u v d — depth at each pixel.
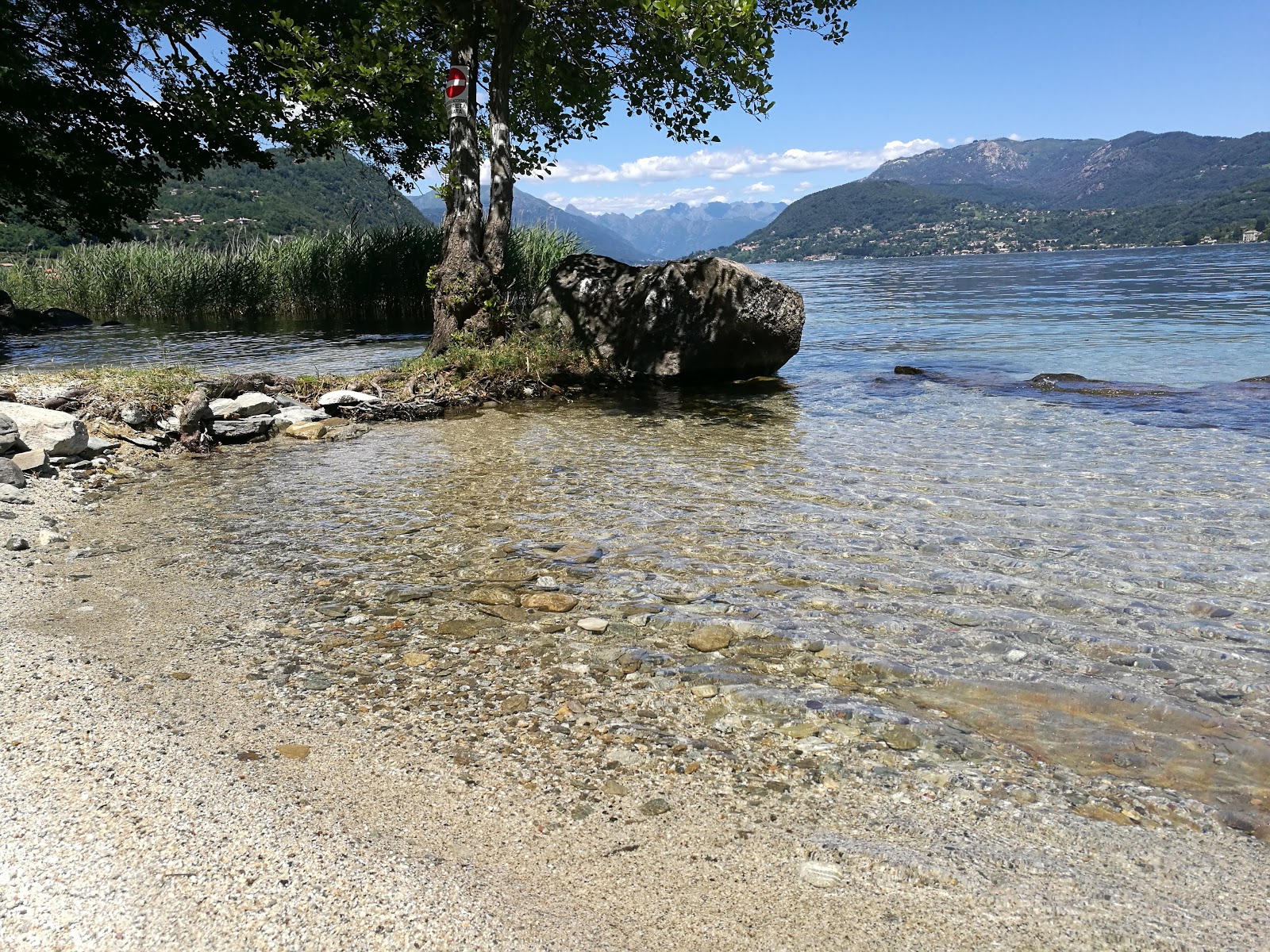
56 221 20.64
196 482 6.59
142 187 20.62
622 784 2.50
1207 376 11.04
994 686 3.09
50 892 1.96
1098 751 2.67
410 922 1.89
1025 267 62.38
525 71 14.91
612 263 12.81
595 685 3.15
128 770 2.52
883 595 3.97
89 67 18.69
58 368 12.34
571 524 5.27
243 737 2.75
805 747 2.71
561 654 3.42
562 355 11.97
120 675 3.20
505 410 10.07
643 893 2.01
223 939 1.82
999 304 26.08
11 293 24.42
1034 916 1.93
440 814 2.33
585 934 1.87
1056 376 10.83
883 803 2.40
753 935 1.87
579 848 2.19
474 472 6.77
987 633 3.54
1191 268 46.91
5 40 17.09
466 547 4.84
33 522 5.33
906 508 5.41
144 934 1.83
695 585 4.15
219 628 3.69
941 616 3.72
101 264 23.92
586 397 11.04
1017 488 5.83
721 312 11.60
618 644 3.50
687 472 6.61
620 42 13.63
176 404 8.45
